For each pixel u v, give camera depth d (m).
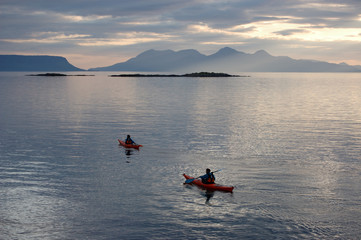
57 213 14.34
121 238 12.43
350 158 23.05
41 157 22.98
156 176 19.36
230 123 37.47
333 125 36.22
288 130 33.16
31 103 58.62
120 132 32.12
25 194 16.36
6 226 13.14
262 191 17.09
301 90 100.56
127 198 16.09
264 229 13.19
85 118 41.00
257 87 115.50
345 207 15.09
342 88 113.75
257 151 24.89
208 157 23.30
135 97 71.94
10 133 31.27
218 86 118.69
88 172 19.89
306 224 13.55
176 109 50.56
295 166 21.22
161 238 12.48
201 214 14.48
